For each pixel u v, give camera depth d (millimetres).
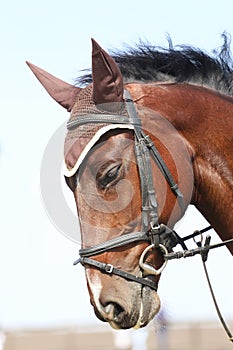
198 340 28625
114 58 8125
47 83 8172
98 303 7129
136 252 7219
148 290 7262
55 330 31141
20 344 30688
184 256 7434
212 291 7582
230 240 7562
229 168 7727
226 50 8258
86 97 7480
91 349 30609
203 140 7684
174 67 8031
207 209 7852
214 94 7965
